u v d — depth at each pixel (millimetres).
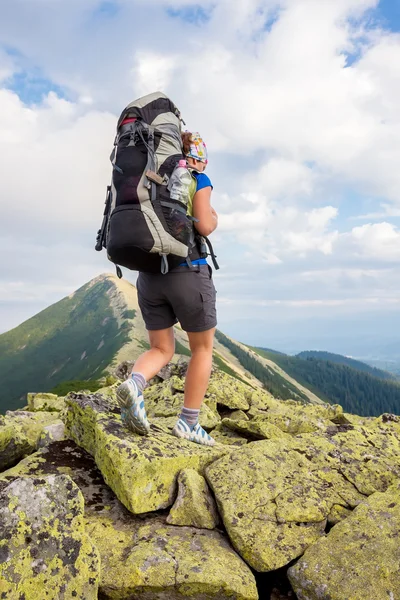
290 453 5656
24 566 3410
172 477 4941
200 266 5312
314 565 4203
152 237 4617
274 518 4676
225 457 5344
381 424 7934
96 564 3680
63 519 3727
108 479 5004
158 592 3893
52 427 6715
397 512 4645
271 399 10102
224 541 4559
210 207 5312
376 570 4051
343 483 5430
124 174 4805
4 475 5258
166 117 5047
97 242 5270
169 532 4488
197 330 5465
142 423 5246
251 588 3963
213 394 9383
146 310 5605
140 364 5500
